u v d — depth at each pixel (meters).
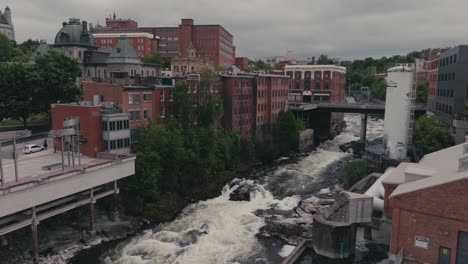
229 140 66.44
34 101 67.81
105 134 48.16
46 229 40.19
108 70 82.31
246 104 79.19
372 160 62.66
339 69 139.00
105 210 45.94
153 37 144.88
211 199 53.66
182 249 38.50
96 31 157.00
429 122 69.44
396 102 64.31
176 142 52.34
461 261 27.34
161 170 50.41
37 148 51.22
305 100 133.88
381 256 33.81
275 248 38.72
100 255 37.44
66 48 95.00
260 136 80.69
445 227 27.56
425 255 28.55
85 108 46.97
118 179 44.53
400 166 41.38
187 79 67.56
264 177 63.81
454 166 34.94
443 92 82.56
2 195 31.00
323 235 34.06
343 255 33.66
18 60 104.19
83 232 40.62
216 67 118.25
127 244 39.81
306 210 47.97
